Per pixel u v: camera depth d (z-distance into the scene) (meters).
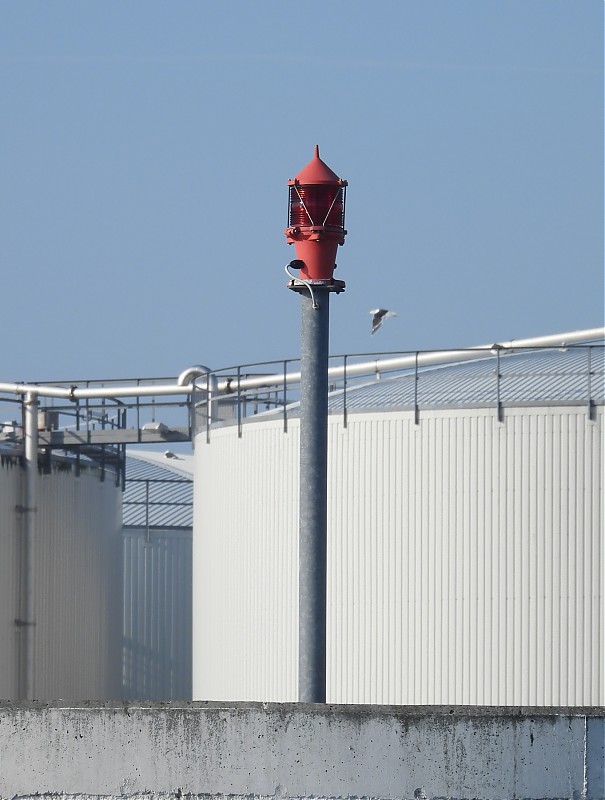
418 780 57.03
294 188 72.25
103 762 57.84
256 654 136.88
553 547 122.25
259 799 57.12
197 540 154.50
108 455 196.75
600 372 126.00
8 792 58.06
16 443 172.38
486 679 122.56
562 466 122.44
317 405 71.00
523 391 126.00
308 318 71.50
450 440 125.00
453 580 123.94
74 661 183.62
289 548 133.38
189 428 172.38
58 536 179.00
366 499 127.88
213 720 57.66
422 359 163.75
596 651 120.94
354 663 127.31
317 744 57.22
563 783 57.38
